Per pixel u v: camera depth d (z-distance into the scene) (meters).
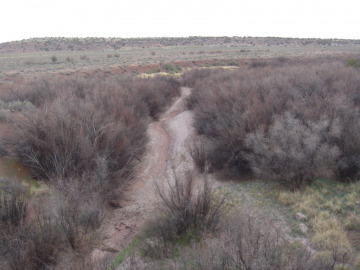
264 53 80.50
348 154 8.59
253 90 15.07
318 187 8.54
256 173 9.68
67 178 7.87
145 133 14.34
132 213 8.52
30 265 5.24
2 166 9.12
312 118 10.45
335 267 4.91
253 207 7.98
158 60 66.81
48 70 48.06
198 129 15.98
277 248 4.95
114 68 50.94
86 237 6.37
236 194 9.02
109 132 10.00
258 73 25.78
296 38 150.00
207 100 16.78
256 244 4.64
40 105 14.23
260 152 9.27
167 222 6.64
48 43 131.75
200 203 6.75
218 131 12.75
